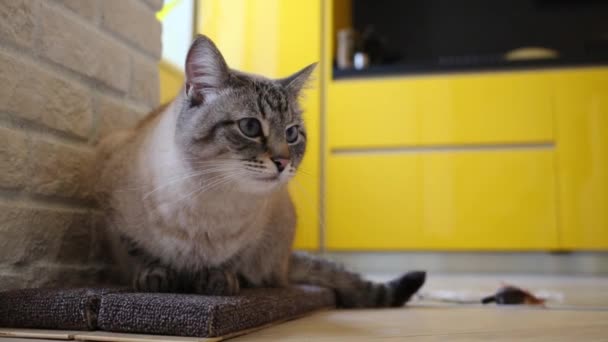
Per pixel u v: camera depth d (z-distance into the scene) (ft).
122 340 2.96
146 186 3.86
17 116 3.76
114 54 4.79
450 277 10.09
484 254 11.35
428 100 11.36
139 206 3.90
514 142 11.15
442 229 11.28
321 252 11.36
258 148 3.89
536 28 13.67
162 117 4.13
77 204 4.39
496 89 11.19
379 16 14.15
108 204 4.15
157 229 3.86
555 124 11.05
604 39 13.32
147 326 3.05
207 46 3.81
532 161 11.09
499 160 11.17
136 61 5.12
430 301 5.62
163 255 3.95
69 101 4.26
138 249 4.02
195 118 3.79
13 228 3.76
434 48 14.01
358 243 11.45
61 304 3.17
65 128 4.23
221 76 3.89
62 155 4.22
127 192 3.98
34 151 3.93
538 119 11.09
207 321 2.97
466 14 13.94
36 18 3.89
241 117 3.87
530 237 11.07
